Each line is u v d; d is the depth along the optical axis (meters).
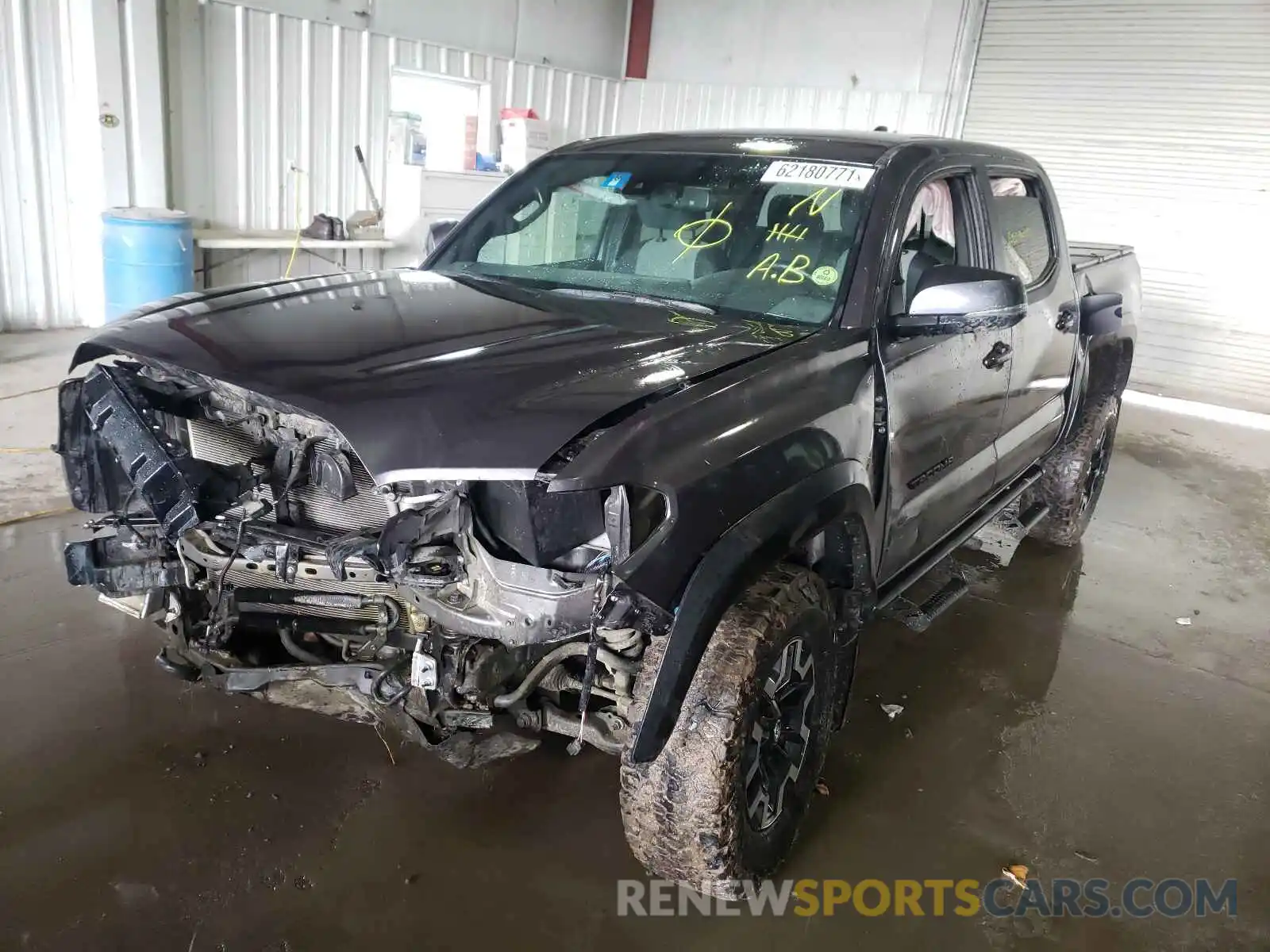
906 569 2.89
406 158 8.23
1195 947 2.15
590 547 1.83
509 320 2.29
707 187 2.83
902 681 3.25
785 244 2.60
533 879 2.18
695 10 10.62
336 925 2.00
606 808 2.45
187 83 7.11
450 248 3.14
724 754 1.91
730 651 1.94
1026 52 8.85
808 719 2.27
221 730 2.62
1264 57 7.77
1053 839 2.49
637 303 2.55
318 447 2.00
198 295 2.48
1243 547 4.89
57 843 2.15
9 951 1.86
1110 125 8.57
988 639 3.63
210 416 2.14
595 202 2.97
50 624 3.08
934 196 2.85
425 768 2.54
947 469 2.84
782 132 2.97
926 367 2.56
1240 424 7.69
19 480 4.24
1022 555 4.54
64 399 2.28
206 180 7.44
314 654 2.29
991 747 2.89
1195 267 8.40
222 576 2.07
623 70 11.08
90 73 6.55
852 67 9.80
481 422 1.76
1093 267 4.21
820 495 2.04
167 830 2.23
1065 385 3.84
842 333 2.36
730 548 1.83
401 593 1.96
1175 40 8.12
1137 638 3.75
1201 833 2.56
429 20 8.61
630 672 2.05
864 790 2.63
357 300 2.42
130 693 2.75
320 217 7.71
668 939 2.05
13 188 6.63
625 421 1.79
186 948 1.91
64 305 7.10
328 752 2.57
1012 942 2.13
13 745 2.47
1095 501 4.77
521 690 2.11
